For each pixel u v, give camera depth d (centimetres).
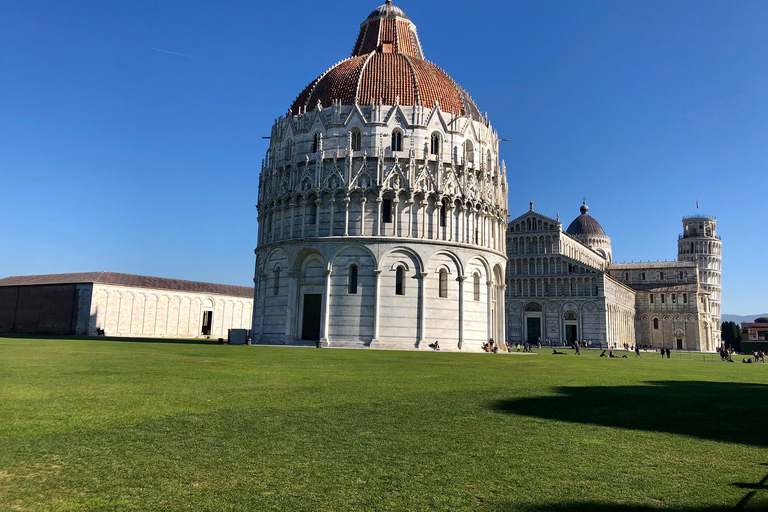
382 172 7838
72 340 7275
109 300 12719
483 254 8288
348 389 2400
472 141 8500
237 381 2597
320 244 7781
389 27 9738
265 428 1571
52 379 2477
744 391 2758
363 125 8038
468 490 1101
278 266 8238
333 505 1012
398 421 1709
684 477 1198
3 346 5169
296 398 2102
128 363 3425
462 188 8125
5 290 13800
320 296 7881
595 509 1010
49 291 13025
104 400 1941
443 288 7856
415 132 8056
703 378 3712
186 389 2270
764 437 1574
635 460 1323
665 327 19150
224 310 15488
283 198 8288
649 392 2584
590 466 1268
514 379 3066
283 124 8769
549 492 1095
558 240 15738
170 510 975
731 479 1186
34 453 1284
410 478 1165
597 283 15100
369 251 7656
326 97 8531
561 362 5219
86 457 1264
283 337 7969
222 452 1322
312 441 1438
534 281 15650
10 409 1741
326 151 8094
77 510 968
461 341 7825
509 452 1372
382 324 7556
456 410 1922
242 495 1052
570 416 1852
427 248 7750
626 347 15838
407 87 8388
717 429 1677
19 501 1001
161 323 13838
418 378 2973
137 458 1264
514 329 15625
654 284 19938
